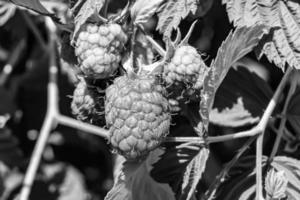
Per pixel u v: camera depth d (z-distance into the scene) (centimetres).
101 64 22
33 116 41
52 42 36
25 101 41
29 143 42
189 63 22
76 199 42
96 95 23
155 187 24
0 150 41
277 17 24
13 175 43
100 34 22
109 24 23
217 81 23
